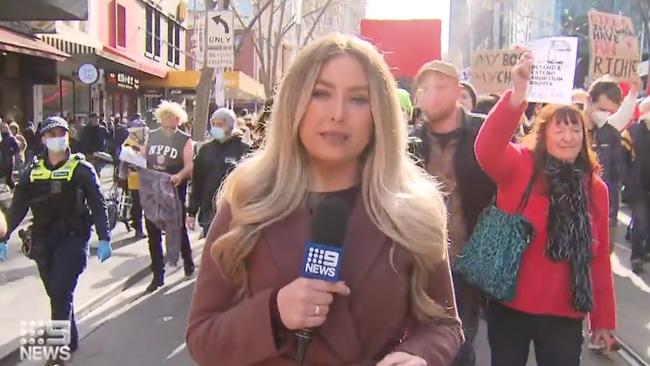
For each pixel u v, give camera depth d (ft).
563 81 10.74
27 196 16.61
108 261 28.22
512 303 10.71
